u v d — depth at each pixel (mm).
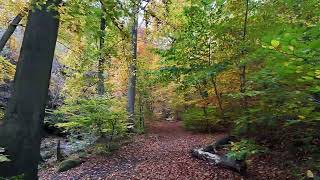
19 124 5312
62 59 14625
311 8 6168
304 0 6363
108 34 9156
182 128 18406
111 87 17312
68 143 16547
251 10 7945
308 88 4137
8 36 7484
